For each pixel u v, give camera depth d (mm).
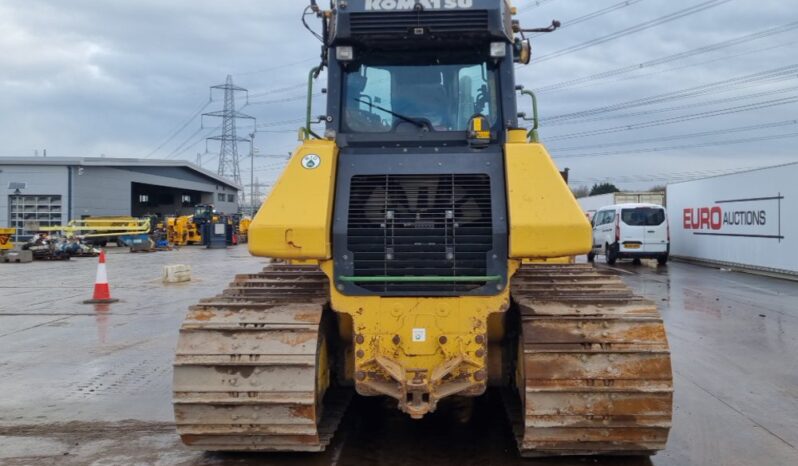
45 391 6590
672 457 4730
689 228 23469
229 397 4281
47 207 41875
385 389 4266
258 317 4488
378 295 4332
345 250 4363
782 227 17375
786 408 5898
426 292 4312
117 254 32125
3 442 5121
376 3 4797
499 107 4891
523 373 4383
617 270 20031
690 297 13367
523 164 4414
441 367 4246
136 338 9375
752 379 6902
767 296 13539
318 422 4496
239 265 24141
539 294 5020
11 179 41812
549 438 4301
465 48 4934
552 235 4191
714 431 5289
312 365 4270
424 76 4961
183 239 42875
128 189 47719
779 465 4605
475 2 4770
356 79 4977
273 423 4301
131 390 6625
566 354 4254
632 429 4258
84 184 42688
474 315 4305
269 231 4270
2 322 10766
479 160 4539
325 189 4383
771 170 17875
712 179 21562
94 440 5160
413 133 4824
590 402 4234
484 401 5980
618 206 22203
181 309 12242
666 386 4203
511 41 4977
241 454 4809
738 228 19812
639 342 4270
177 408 4316
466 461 4652
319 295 4980
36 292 15016
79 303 13062
